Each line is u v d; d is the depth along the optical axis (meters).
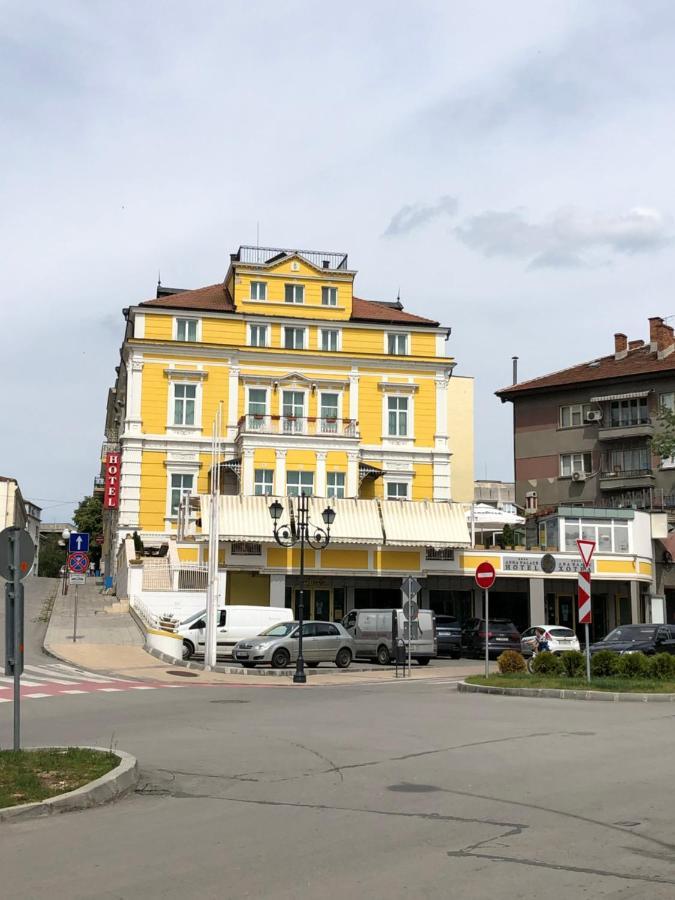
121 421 62.31
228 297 59.44
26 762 11.17
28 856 7.80
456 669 35.25
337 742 14.20
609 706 19.41
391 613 38.31
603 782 10.55
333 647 34.56
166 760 12.62
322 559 47.09
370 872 7.07
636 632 31.92
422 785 10.59
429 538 47.97
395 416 57.97
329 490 53.53
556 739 14.13
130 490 53.47
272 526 45.75
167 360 55.16
